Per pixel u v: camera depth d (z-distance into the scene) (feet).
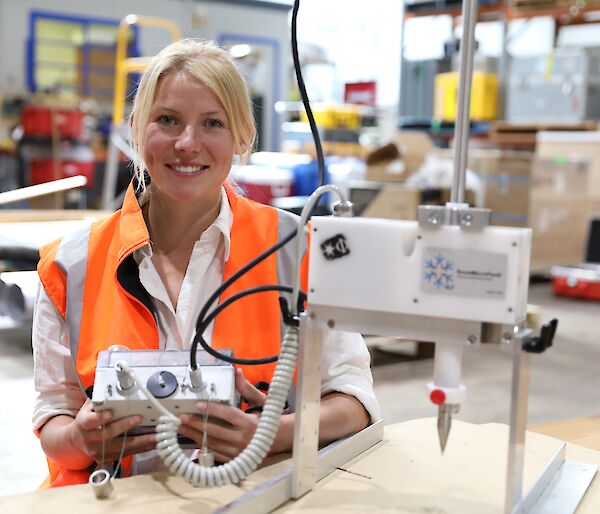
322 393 4.52
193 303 4.62
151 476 3.75
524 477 3.82
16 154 26.32
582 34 27.50
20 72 29.50
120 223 4.61
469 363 14.94
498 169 18.90
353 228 3.22
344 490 3.65
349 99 24.13
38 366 4.60
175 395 3.61
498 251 2.99
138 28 31.45
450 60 22.07
